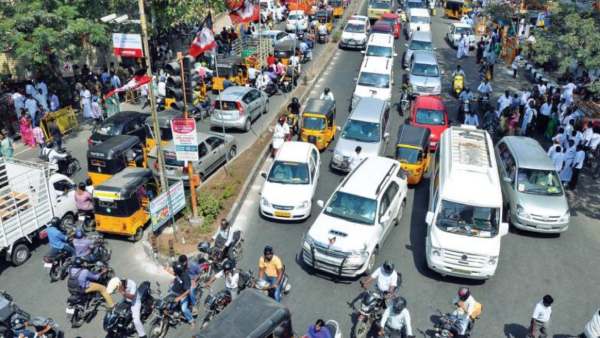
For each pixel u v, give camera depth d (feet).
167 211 49.26
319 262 45.14
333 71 112.37
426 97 79.77
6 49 74.02
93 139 68.49
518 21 113.50
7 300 37.96
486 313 41.96
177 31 123.65
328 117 72.18
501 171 59.57
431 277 46.50
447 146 56.34
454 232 45.78
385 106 73.97
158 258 47.67
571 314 42.11
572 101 75.97
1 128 75.97
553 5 68.90
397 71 111.86
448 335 37.11
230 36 119.24
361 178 51.62
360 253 44.70
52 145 70.95
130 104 92.17
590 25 58.90
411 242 51.98
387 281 38.99
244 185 61.11
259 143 74.49
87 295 40.52
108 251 47.67
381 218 48.26
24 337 36.01
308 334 34.55
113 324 37.99
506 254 50.44
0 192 47.37
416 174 61.72
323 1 159.94
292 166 56.95
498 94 95.91
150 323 40.55
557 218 51.72
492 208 46.85
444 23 167.22
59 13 74.28
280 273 41.16
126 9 91.45
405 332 36.04
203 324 39.60
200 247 45.96
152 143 68.44
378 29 127.95
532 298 43.96
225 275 41.42
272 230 53.57
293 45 111.75
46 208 49.75
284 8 162.40
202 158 61.82
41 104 78.89
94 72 95.25
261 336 31.50
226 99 77.61
